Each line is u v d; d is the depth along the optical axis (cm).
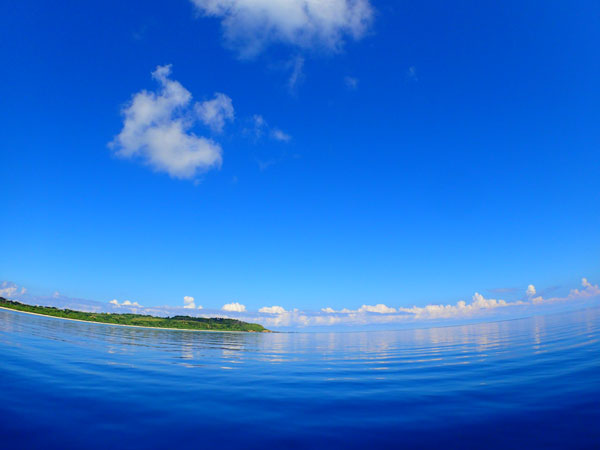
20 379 923
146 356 1638
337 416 700
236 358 1802
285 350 2430
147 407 738
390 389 954
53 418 643
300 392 921
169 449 525
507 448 525
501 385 931
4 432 566
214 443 554
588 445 527
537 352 1525
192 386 973
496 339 2444
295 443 557
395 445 548
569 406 707
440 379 1079
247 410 739
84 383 927
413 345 2544
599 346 1534
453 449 527
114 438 562
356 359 1762
